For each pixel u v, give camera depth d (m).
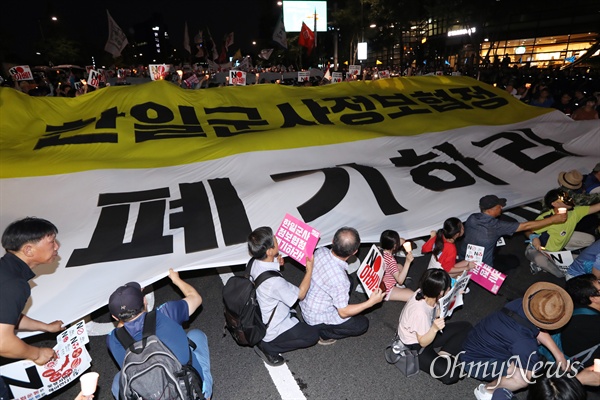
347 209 5.37
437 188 6.03
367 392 3.64
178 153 6.65
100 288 3.98
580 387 2.33
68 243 4.51
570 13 30.97
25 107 7.40
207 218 5.01
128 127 7.11
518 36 34.94
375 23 38.19
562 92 15.38
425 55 48.53
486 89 10.32
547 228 5.21
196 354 3.09
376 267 3.79
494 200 4.67
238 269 5.80
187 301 3.17
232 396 3.63
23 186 5.41
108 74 21.41
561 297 3.09
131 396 2.35
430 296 3.37
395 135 7.71
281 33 29.48
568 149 7.66
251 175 6.15
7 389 3.02
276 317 3.65
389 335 4.40
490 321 3.45
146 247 4.51
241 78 12.37
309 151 6.80
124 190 5.56
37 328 3.35
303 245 3.88
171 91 8.23
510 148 7.32
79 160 6.05
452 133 7.85
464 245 5.09
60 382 3.22
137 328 2.54
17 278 2.75
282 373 3.89
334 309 3.95
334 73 17.48
